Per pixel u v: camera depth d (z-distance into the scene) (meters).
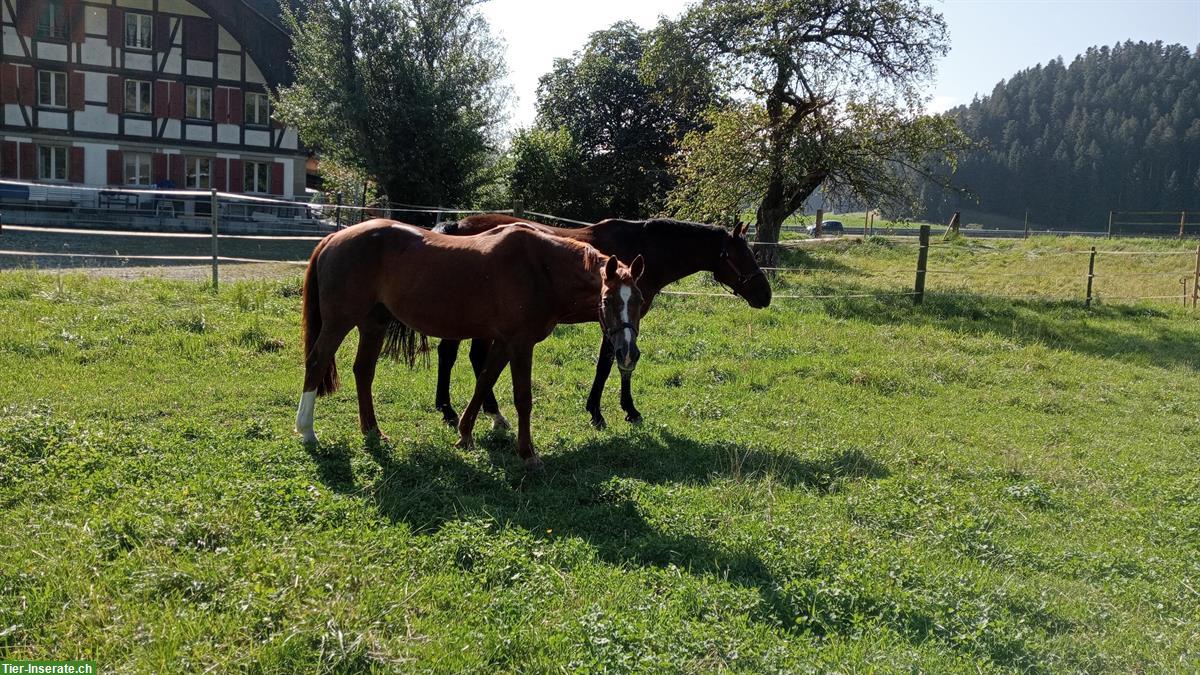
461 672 3.55
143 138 35.81
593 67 37.34
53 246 20.61
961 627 4.21
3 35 33.75
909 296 16.06
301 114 27.64
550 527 5.20
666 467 6.56
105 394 7.55
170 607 3.86
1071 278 22.00
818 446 7.38
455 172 28.45
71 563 4.15
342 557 4.41
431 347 10.12
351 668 3.56
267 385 8.24
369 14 27.22
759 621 4.12
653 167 36.44
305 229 28.92
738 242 8.43
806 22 21.22
